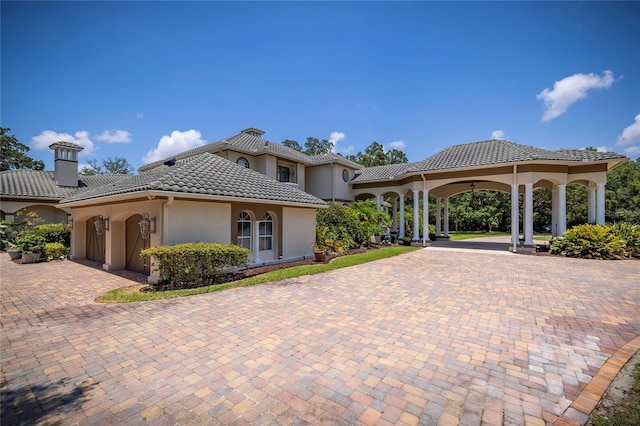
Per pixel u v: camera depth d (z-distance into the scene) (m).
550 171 17.28
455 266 12.49
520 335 5.14
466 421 2.96
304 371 3.95
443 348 4.64
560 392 3.44
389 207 36.81
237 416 3.04
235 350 4.58
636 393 3.39
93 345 4.79
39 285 9.34
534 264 13.01
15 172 24.72
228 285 8.84
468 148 21.75
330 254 16.17
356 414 3.07
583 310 6.51
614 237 14.52
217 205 10.80
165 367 4.07
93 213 13.41
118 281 9.87
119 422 2.96
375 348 4.64
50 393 3.47
